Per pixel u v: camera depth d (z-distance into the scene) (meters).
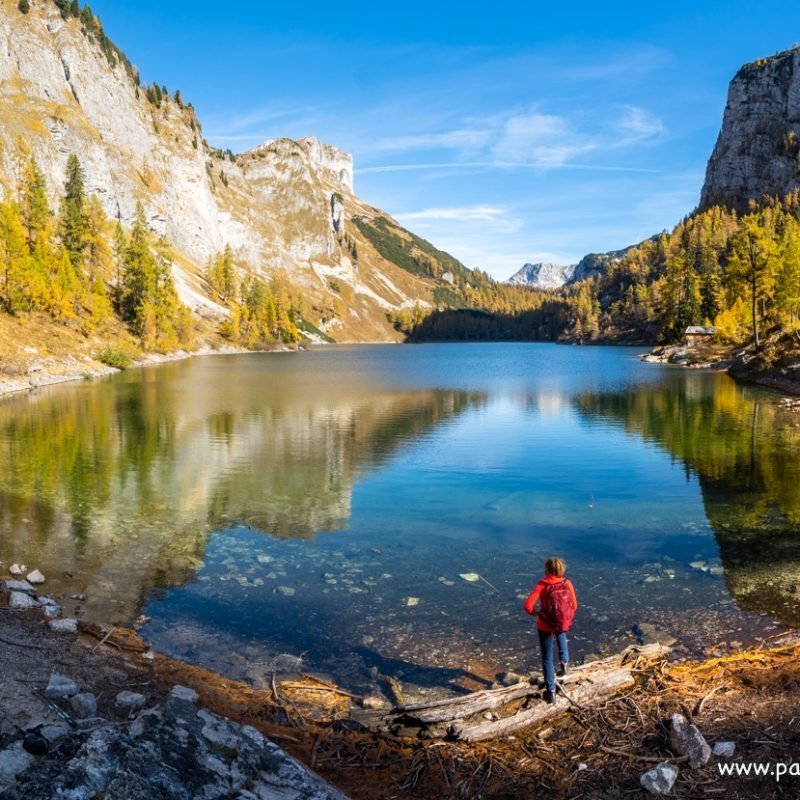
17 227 82.56
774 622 10.80
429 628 10.85
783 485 20.70
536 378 71.31
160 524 17.02
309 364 111.25
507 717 7.59
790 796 5.96
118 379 71.56
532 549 15.06
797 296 83.75
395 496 20.19
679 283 143.25
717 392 51.06
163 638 10.34
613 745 7.14
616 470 23.61
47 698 7.09
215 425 35.81
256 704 8.30
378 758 7.09
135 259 125.50
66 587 12.46
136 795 4.91
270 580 13.05
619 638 10.34
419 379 72.25
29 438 31.02
